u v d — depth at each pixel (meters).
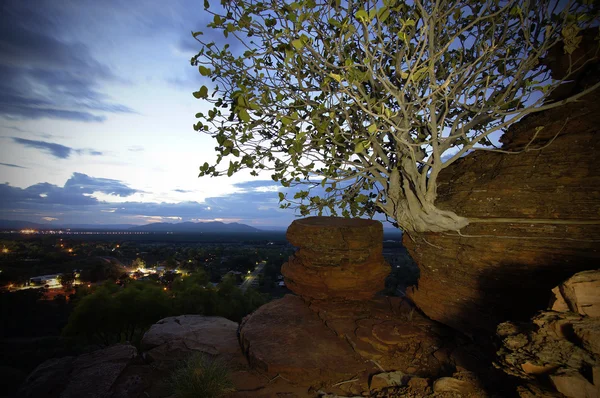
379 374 4.80
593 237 4.16
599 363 2.51
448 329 6.00
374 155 5.98
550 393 2.69
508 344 3.21
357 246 7.19
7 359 33.06
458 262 5.49
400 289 46.75
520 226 4.71
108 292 24.58
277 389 4.77
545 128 4.72
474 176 5.47
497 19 4.80
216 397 4.54
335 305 7.07
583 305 3.01
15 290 76.19
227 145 5.09
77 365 5.62
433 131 4.52
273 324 6.45
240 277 102.50
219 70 5.14
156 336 6.85
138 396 4.75
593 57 3.97
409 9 4.89
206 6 4.57
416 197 5.70
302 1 3.71
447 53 5.61
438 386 4.10
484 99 4.35
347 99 5.10
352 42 4.94
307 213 6.85
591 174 4.21
